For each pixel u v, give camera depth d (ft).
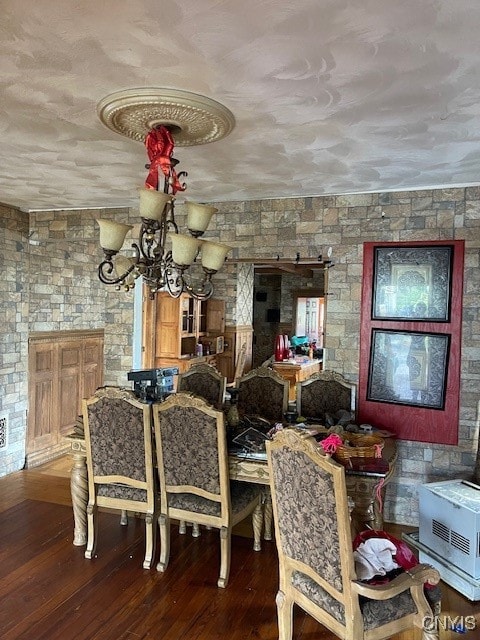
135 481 9.64
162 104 6.86
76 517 10.54
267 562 10.12
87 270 18.45
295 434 6.41
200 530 11.66
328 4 4.65
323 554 6.31
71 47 5.53
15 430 15.46
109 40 5.37
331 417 11.62
